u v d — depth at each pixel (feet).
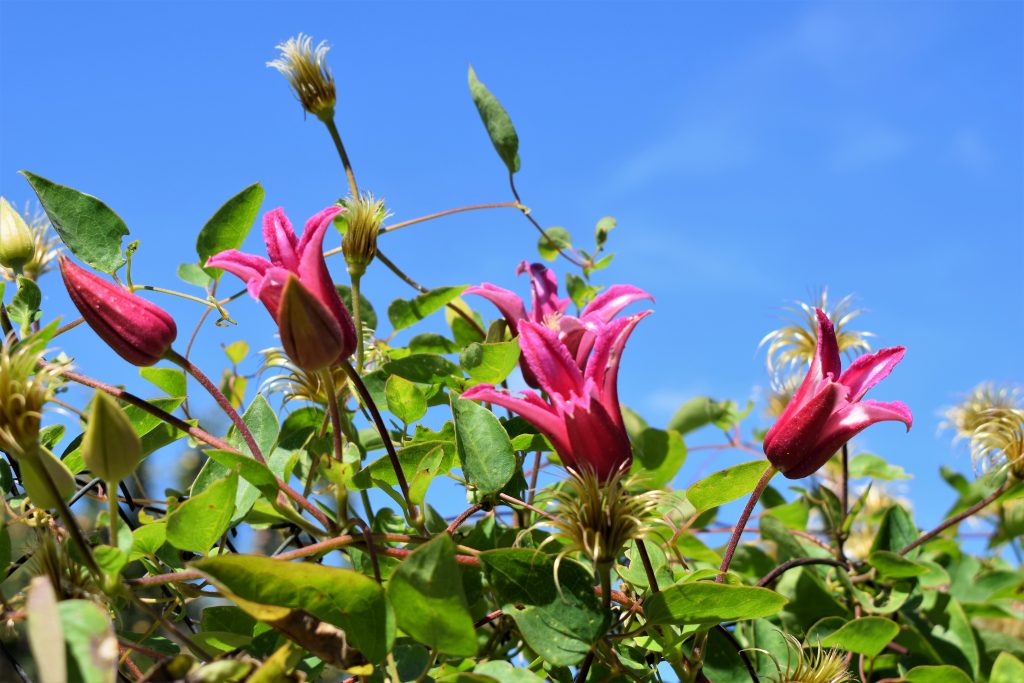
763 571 3.10
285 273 2.25
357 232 2.68
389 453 2.36
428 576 2.13
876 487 3.61
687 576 2.45
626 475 2.31
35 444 2.16
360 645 2.16
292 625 2.17
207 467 2.39
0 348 2.31
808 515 3.27
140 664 2.44
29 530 2.52
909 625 2.92
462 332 3.15
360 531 2.36
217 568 2.10
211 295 2.71
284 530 2.60
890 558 2.83
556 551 2.52
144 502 2.63
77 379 2.34
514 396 2.36
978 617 3.17
